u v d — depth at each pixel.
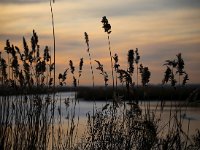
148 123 3.97
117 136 5.02
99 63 5.97
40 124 5.16
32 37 5.69
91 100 22.50
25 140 5.01
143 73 4.92
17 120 5.03
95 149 5.36
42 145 5.13
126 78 4.93
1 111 4.90
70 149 5.81
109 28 5.58
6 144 4.90
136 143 4.66
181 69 4.69
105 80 5.89
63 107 20.36
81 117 15.38
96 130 5.46
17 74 5.60
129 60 5.43
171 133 4.38
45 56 5.76
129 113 4.84
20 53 5.70
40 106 5.20
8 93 5.36
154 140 4.20
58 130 6.15
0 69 5.57
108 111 5.34
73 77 6.51
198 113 19.06
